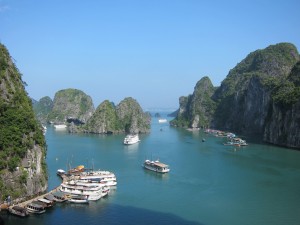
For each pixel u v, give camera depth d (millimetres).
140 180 125312
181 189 114500
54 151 185125
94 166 147625
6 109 99438
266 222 88250
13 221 85750
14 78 108688
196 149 197000
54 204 97375
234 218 90500
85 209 94625
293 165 151500
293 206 99188
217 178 128750
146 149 195750
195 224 86500
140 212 93375
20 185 95562
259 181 124750
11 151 95062
